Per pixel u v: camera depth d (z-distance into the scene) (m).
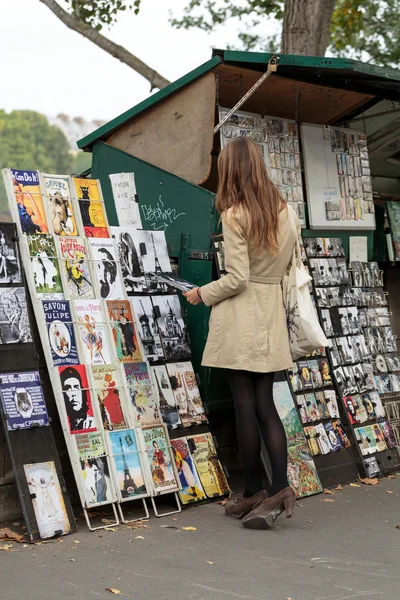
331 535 4.04
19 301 4.29
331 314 5.82
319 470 5.27
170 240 5.52
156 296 4.94
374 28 14.80
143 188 5.73
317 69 5.38
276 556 3.65
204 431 4.89
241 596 3.09
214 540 3.91
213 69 5.41
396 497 4.99
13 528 4.14
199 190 5.37
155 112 5.88
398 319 7.25
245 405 4.25
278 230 4.20
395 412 6.30
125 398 4.50
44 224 4.51
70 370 4.32
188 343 5.02
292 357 4.39
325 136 6.14
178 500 4.53
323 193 6.07
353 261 6.29
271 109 6.25
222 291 4.16
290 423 5.17
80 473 4.14
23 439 4.05
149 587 3.18
